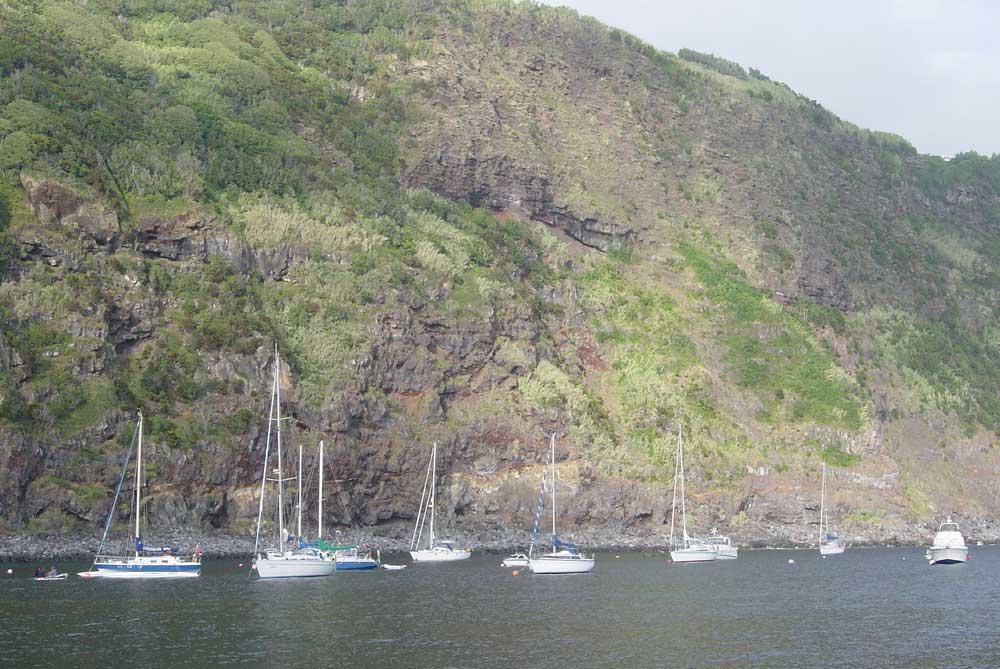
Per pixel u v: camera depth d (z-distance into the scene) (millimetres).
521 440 133125
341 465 118188
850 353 179625
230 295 123625
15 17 150875
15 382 101812
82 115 132000
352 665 59688
